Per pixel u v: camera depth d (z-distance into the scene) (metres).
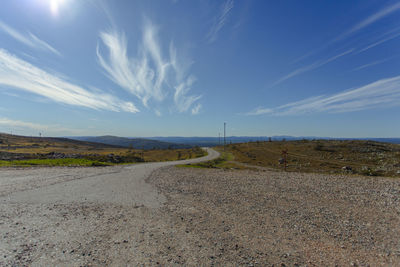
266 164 54.44
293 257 5.65
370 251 6.14
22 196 11.41
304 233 7.34
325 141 87.44
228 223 8.06
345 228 7.91
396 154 53.00
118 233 6.79
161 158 85.06
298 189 15.73
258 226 7.87
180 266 4.94
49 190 13.09
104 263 4.96
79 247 5.75
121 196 12.05
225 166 48.59
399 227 8.09
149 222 7.90
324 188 16.31
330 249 6.20
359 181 20.33
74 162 31.80
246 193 13.95
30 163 28.30
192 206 10.32
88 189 13.78
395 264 5.44
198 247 5.98
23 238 6.24
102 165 32.41
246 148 98.75
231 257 5.48
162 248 5.84
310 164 50.41
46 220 7.83
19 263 4.86
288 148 80.94
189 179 20.19
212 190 14.73
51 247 5.71
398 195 13.94
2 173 19.75
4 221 7.63
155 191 13.83
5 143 146.00
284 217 9.02
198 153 100.31
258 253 5.78
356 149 64.31
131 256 5.34
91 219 8.05
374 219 9.01
